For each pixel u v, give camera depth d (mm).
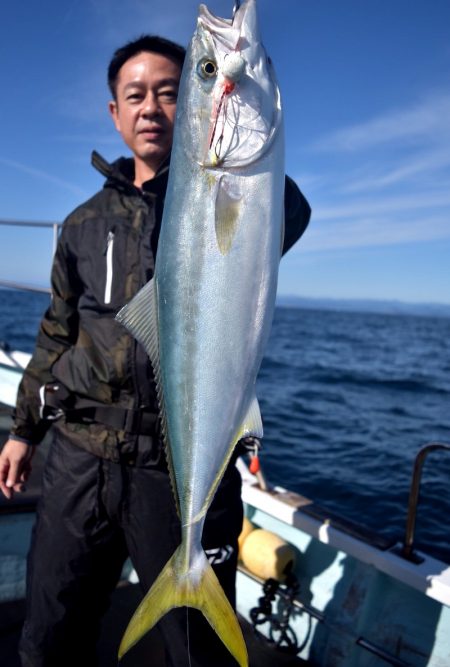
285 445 4547
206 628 933
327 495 3322
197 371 799
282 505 1445
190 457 819
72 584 977
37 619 986
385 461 4109
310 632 1333
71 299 1084
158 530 928
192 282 788
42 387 1065
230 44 770
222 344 786
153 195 969
